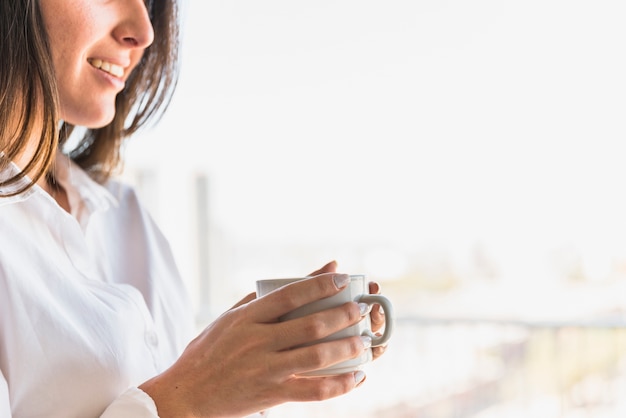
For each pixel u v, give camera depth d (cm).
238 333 81
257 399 81
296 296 81
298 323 80
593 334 386
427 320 432
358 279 87
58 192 116
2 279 90
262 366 80
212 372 82
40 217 100
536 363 398
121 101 128
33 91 91
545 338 395
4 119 89
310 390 81
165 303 122
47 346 90
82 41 95
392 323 87
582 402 390
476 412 416
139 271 123
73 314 95
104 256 118
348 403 466
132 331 102
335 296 84
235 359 81
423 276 1449
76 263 104
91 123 102
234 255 1123
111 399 94
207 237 609
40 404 89
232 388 81
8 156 90
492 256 1359
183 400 82
